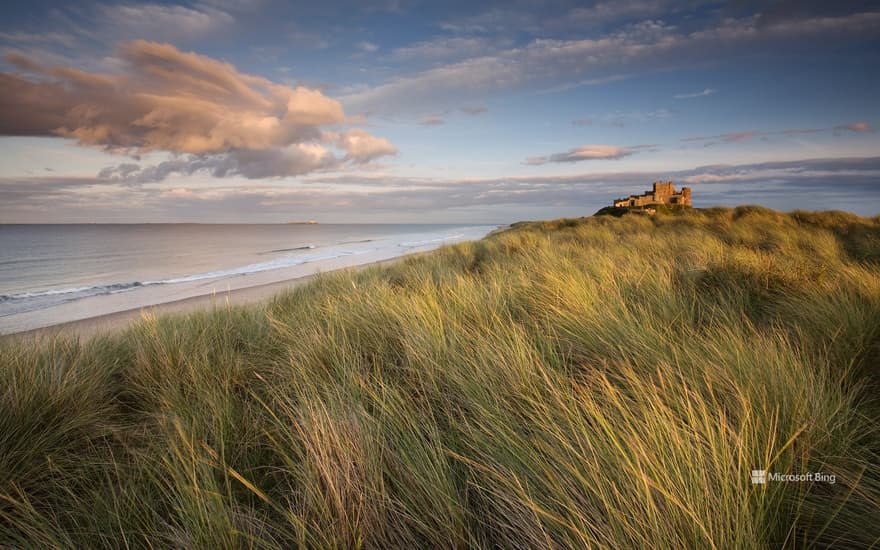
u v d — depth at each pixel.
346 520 1.59
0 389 2.83
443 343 3.36
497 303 4.51
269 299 7.83
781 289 4.85
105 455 2.44
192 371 3.29
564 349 3.40
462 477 1.95
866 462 1.80
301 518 1.66
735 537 1.38
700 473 1.59
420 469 1.84
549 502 1.58
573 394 2.38
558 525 1.47
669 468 1.61
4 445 2.26
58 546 1.64
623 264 6.98
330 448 1.90
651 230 16.52
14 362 3.32
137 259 35.41
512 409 2.31
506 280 5.98
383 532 1.60
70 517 1.90
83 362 3.74
